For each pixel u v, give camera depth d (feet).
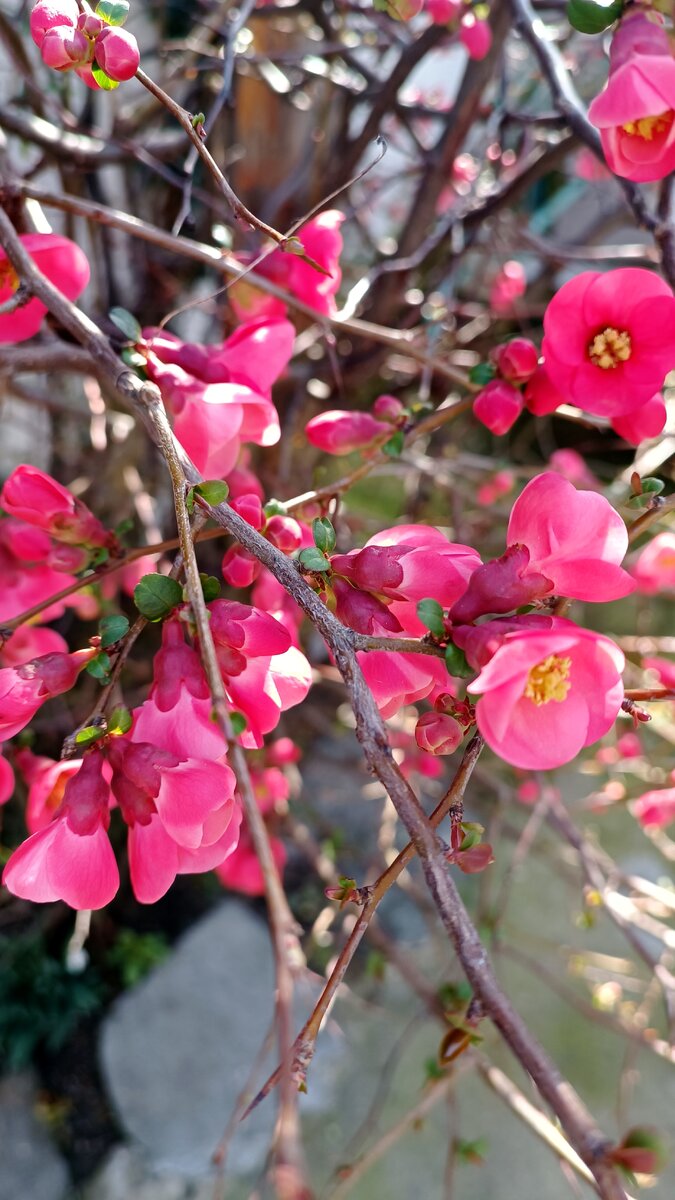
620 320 0.81
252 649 0.62
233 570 0.75
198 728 0.61
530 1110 1.02
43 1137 2.45
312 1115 2.45
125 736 0.63
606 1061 2.54
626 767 1.89
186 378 0.78
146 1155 2.40
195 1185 2.36
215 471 0.82
